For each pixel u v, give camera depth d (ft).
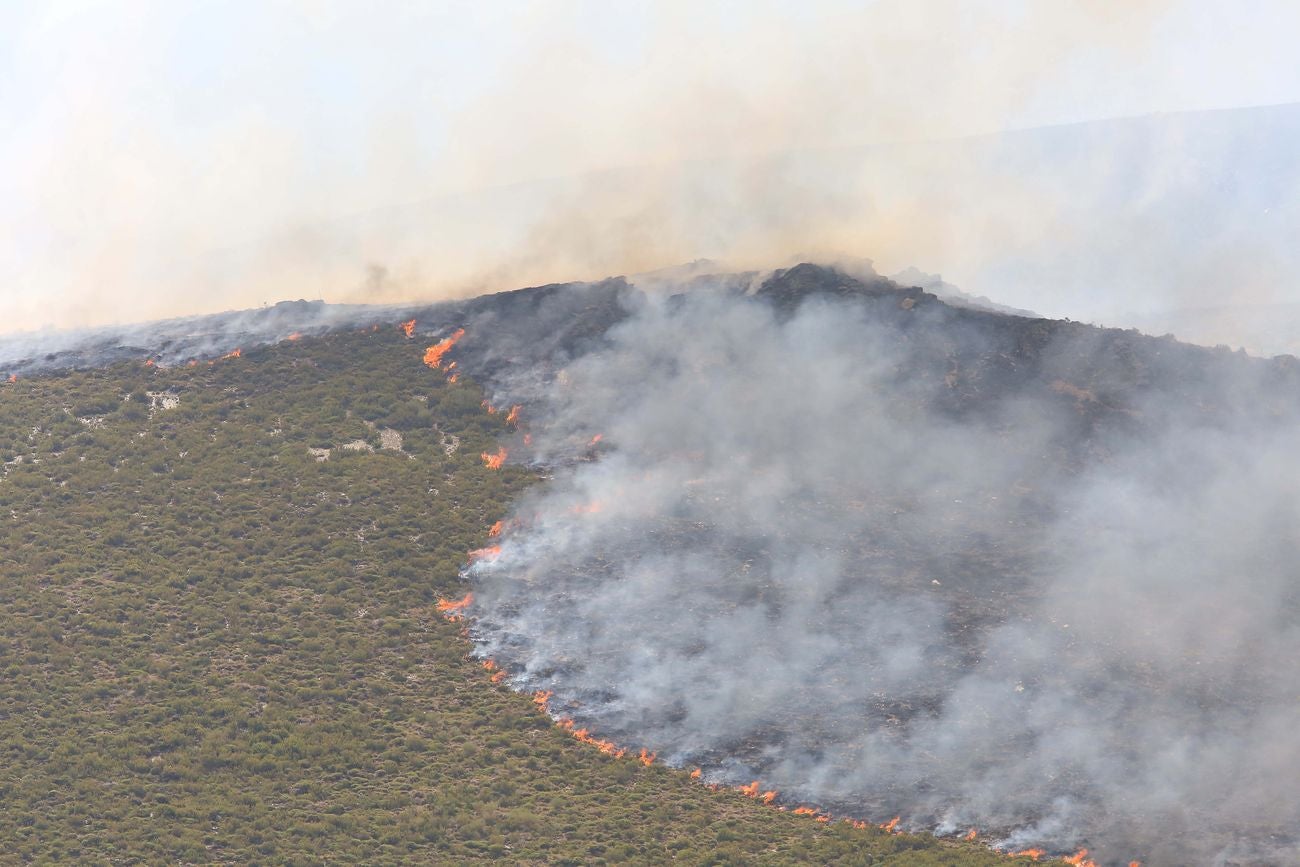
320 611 326.24
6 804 253.85
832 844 240.53
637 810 256.11
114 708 287.28
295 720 287.07
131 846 241.35
